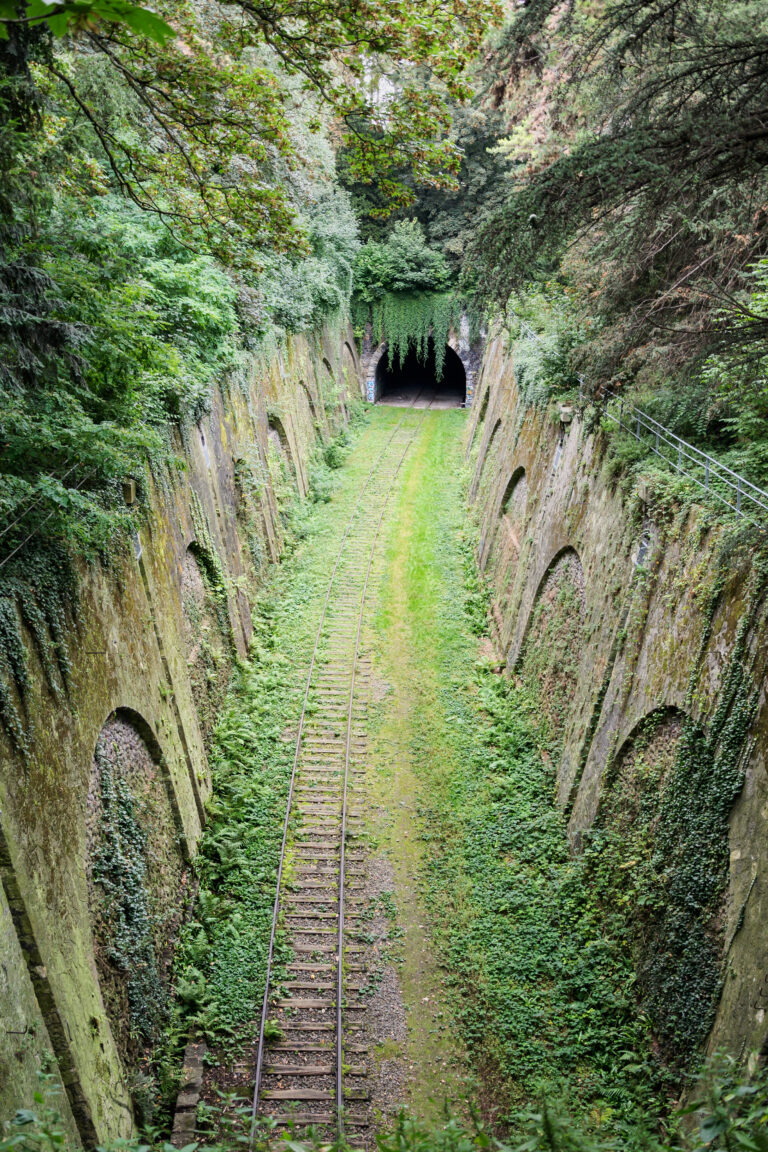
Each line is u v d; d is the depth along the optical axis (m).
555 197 8.87
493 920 13.12
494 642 21.59
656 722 11.95
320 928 13.09
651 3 9.73
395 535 27.95
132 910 10.77
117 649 11.59
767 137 8.48
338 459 34.38
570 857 13.91
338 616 22.86
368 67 10.78
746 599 10.05
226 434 20.19
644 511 13.48
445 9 9.67
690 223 9.15
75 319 11.13
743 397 11.55
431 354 50.75
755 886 8.91
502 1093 10.48
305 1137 9.71
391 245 43.34
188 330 17.05
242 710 18.06
